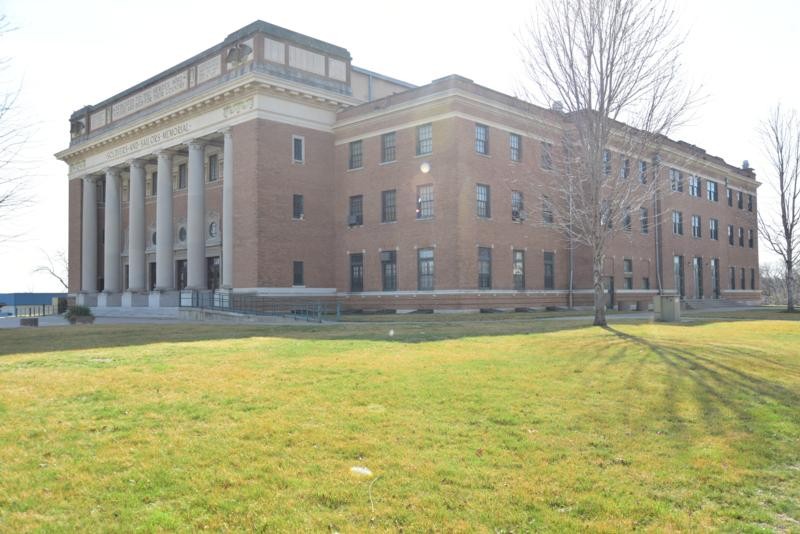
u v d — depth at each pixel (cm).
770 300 8619
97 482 689
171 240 4756
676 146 5519
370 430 880
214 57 4319
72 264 5962
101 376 1231
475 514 617
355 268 4269
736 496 674
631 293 4972
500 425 914
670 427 917
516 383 1181
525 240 4219
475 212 3862
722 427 920
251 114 4009
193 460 755
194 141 4447
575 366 1365
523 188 4194
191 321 3562
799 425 940
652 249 5303
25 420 913
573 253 4569
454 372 1285
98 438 835
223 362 1423
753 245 7094
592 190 2530
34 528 583
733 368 1362
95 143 5409
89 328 2681
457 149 3759
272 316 3412
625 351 1606
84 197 5772
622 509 632
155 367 1346
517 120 4166
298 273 4150
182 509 626
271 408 990
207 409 977
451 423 920
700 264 5984
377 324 2811
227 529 584
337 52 4438
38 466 738
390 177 4084
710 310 4516
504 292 4034
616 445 830
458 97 3772
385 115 4109
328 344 1806
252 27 4047
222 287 4138
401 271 4003
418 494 662
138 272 5044
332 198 4381
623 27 2422
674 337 1980
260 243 3944
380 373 1273
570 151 2686
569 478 711
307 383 1173
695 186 5994
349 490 669
